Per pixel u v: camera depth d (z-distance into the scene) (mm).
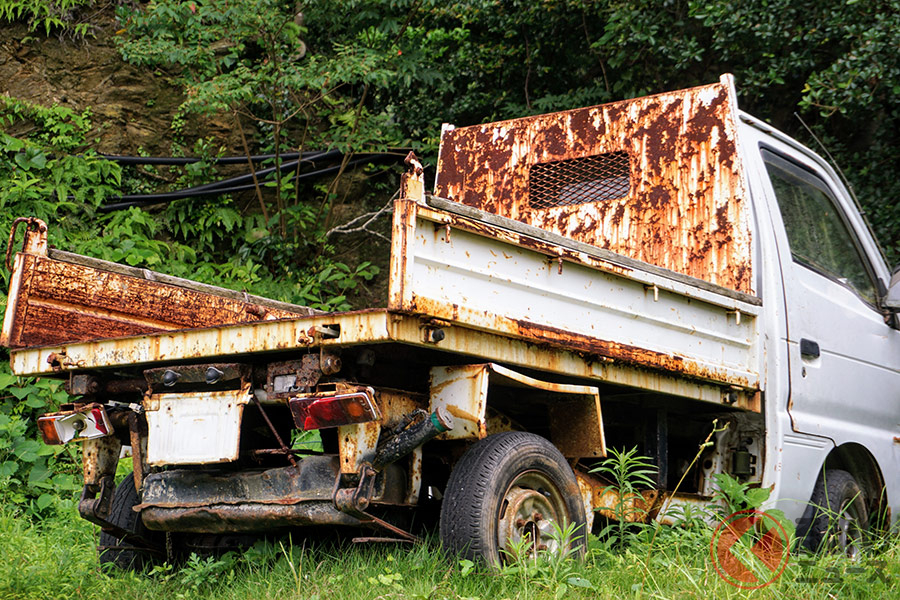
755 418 4766
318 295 9781
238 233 10039
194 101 9000
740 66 9891
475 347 3434
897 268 5762
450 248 3295
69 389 4062
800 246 5273
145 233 9633
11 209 8719
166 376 3734
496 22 10695
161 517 3887
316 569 3727
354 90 11180
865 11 8586
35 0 9906
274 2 9305
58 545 4871
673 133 5180
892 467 5707
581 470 4391
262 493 3695
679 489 5078
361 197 10625
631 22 9617
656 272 4109
